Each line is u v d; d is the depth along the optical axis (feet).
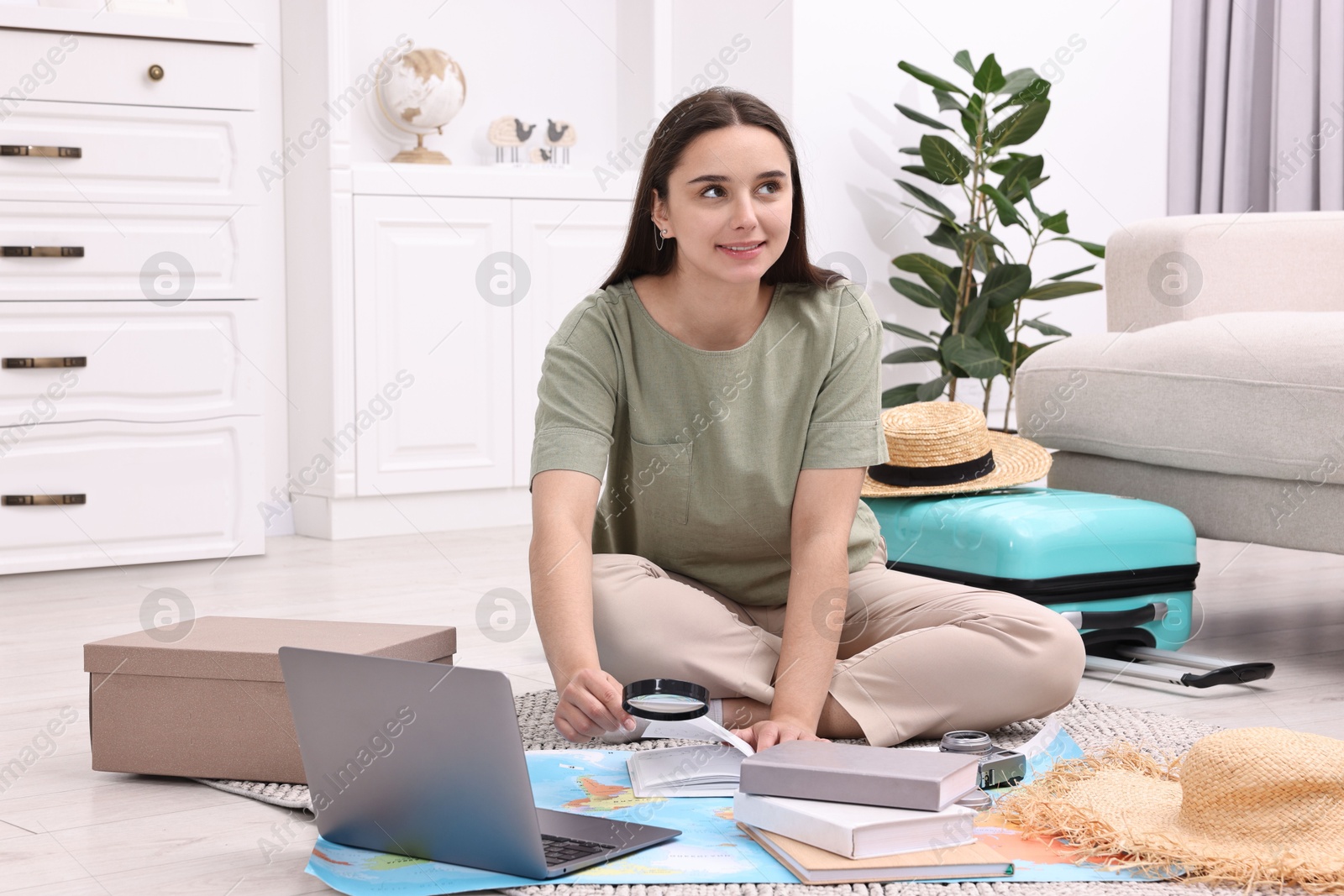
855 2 11.92
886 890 3.47
